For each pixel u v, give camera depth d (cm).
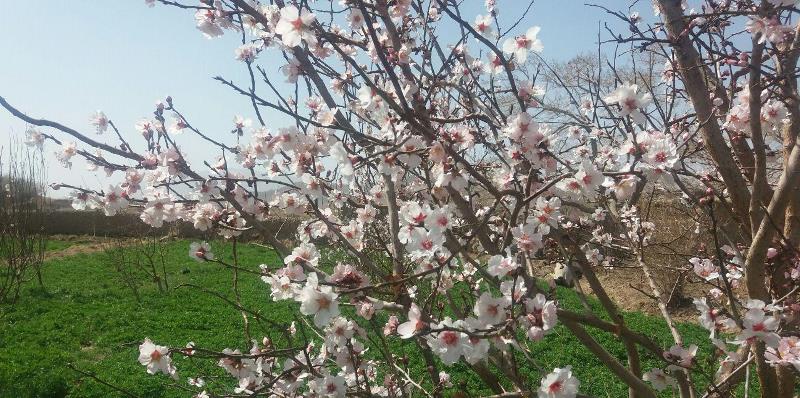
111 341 999
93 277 1545
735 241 265
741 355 240
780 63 234
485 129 279
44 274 1555
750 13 210
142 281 1509
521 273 183
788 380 206
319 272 218
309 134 244
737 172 219
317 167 248
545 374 166
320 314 178
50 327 1067
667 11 225
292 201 272
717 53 226
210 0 249
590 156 325
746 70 233
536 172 211
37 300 1267
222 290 1398
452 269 277
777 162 308
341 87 313
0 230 1373
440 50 290
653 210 680
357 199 352
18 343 954
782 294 225
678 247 673
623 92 191
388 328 248
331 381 230
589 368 862
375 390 312
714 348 269
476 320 166
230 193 234
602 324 200
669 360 208
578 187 189
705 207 218
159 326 1094
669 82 333
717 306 220
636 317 1067
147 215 245
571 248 282
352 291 181
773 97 244
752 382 699
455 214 289
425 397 331
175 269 1658
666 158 185
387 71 184
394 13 260
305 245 233
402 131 216
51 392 744
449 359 165
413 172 248
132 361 873
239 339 1002
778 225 197
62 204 2217
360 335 252
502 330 160
